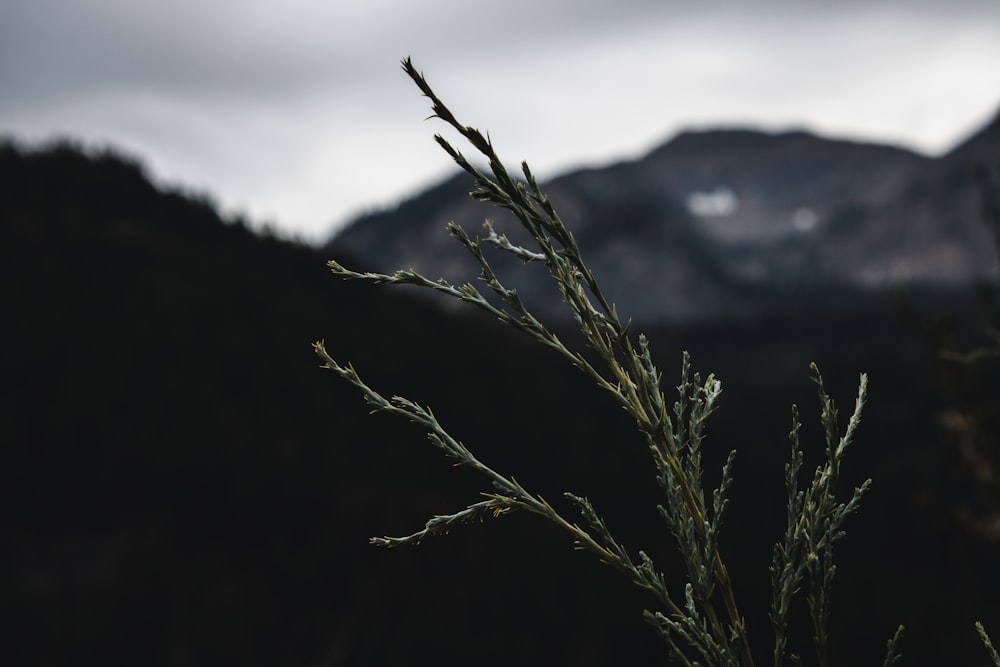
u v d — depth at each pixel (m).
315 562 37.41
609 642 35.19
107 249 113.50
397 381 87.38
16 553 58.44
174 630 34.94
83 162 141.75
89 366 75.44
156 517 57.66
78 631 34.97
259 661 34.09
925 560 41.41
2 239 104.44
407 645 33.09
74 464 64.50
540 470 70.44
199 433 66.81
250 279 113.00
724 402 125.75
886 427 92.31
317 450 65.94
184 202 142.25
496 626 35.16
